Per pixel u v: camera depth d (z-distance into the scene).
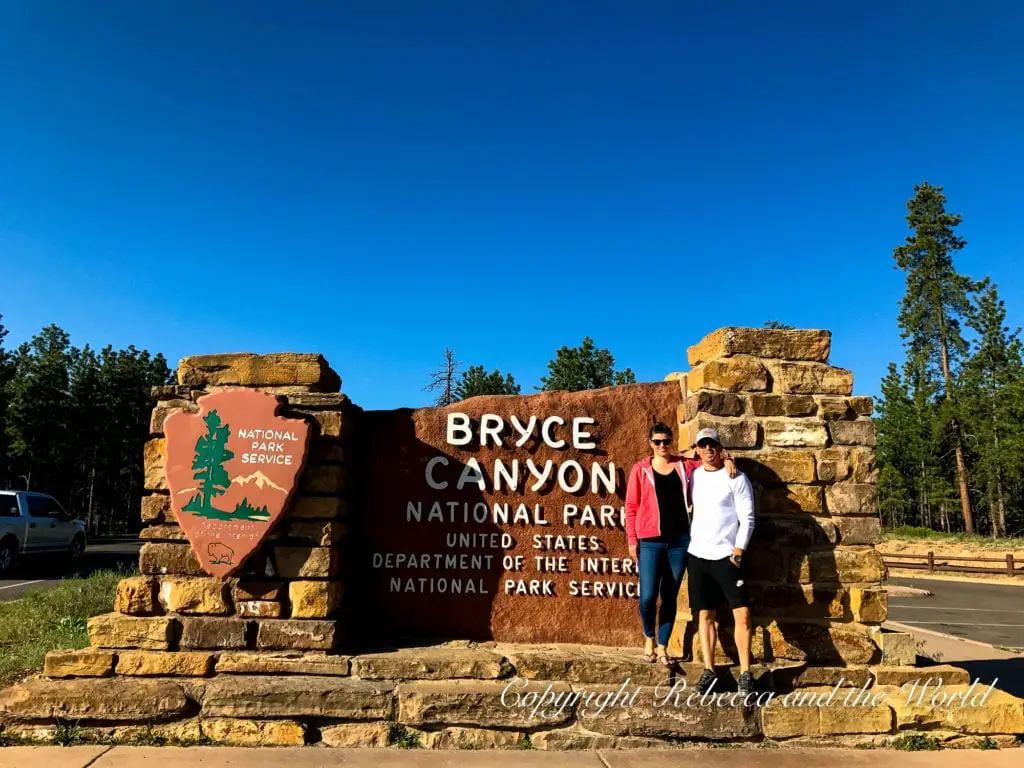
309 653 4.77
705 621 4.78
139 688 4.53
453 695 4.56
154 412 5.07
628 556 5.52
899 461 49.31
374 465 5.63
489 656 4.86
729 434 5.20
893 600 15.88
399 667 4.74
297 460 4.87
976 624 11.94
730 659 4.90
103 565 17.34
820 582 5.09
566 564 5.49
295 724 4.49
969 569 22.80
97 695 4.48
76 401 38.91
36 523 15.01
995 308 44.47
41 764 4.02
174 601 4.79
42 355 41.22
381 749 4.42
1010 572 22.11
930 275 45.41
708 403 5.25
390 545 5.52
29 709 4.45
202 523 4.79
